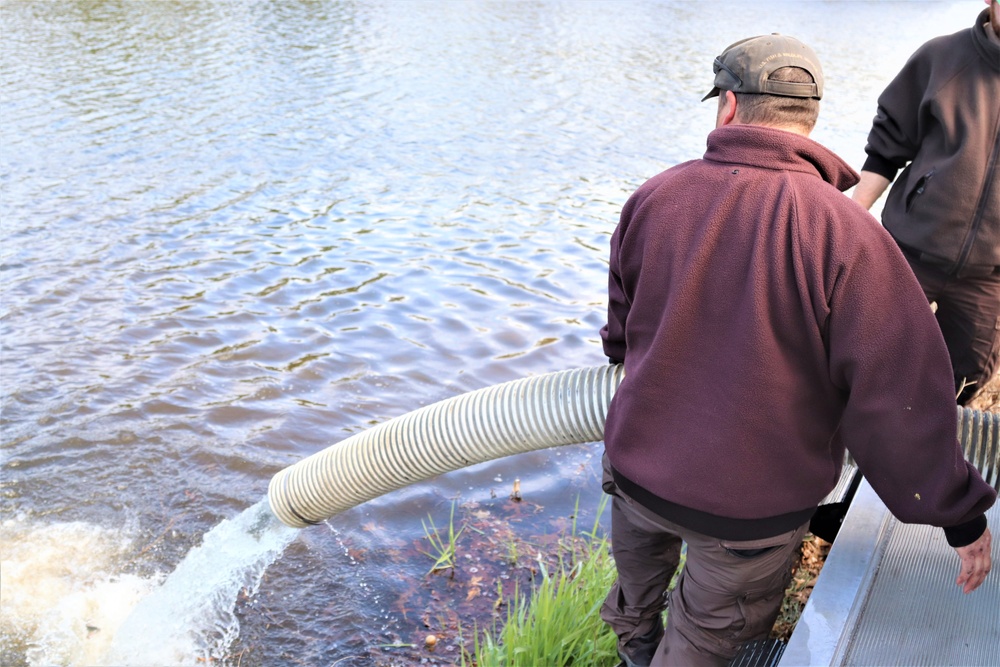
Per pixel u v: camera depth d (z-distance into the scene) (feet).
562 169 33.19
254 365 17.74
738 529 5.90
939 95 8.98
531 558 12.13
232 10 68.85
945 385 5.18
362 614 11.09
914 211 9.39
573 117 41.04
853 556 6.71
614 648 9.34
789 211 5.36
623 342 6.95
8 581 11.59
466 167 32.91
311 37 59.47
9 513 12.94
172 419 15.47
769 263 5.37
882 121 9.68
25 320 19.06
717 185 5.62
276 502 9.21
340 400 16.57
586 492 13.78
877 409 5.24
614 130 39.06
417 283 22.47
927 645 5.93
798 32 72.59
